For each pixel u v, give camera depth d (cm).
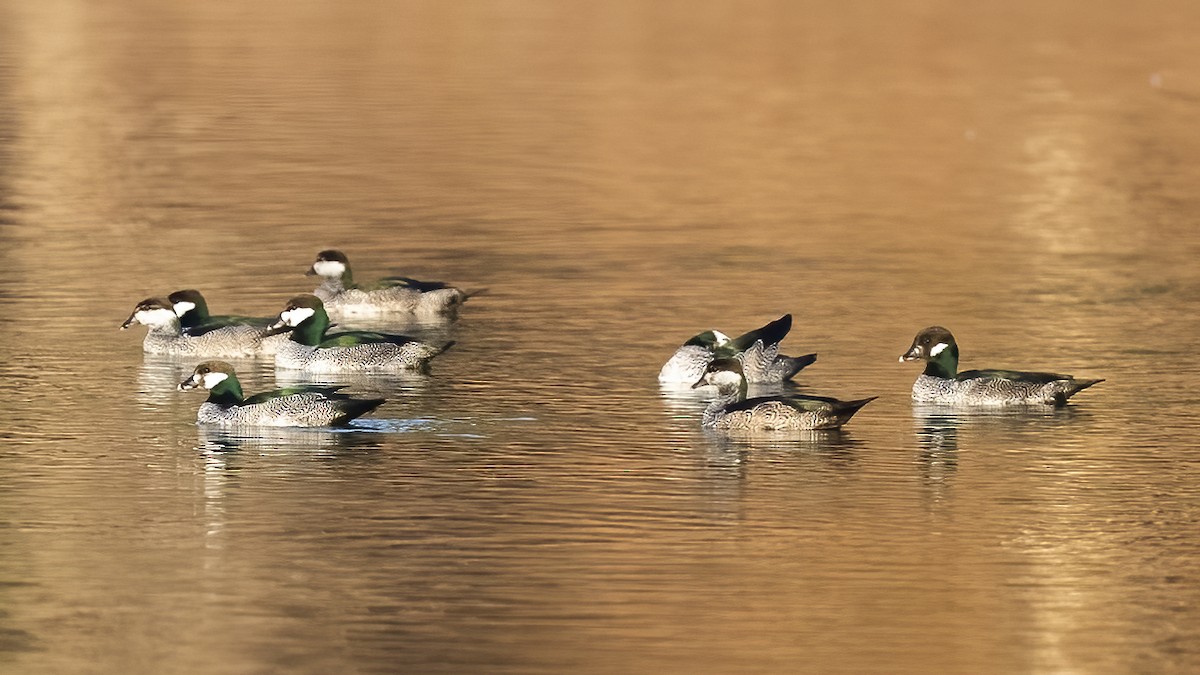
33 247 4306
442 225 4688
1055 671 1883
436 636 1966
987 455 2650
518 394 3039
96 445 2702
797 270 4166
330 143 5828
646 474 2553
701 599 2072
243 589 2102
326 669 1880
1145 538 2280
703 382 2850
